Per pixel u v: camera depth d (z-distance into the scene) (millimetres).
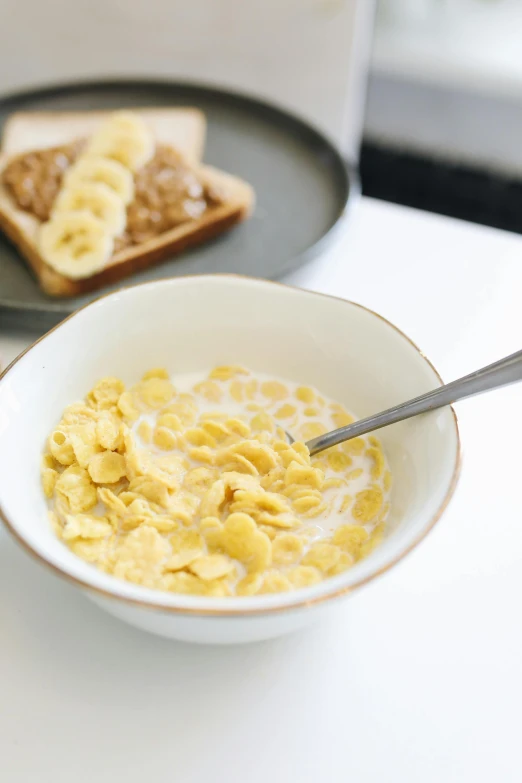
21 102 710
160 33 764
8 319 528
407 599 416
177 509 400
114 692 386
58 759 370
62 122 679
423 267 589
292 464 416
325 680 391
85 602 411
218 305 459
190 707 383
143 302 449
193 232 590
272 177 653
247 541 384
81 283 560
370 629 406
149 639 401
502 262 595
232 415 454
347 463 430
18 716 379
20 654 395
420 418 412
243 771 368
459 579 424
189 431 434
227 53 769
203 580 376
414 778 369
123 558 382
